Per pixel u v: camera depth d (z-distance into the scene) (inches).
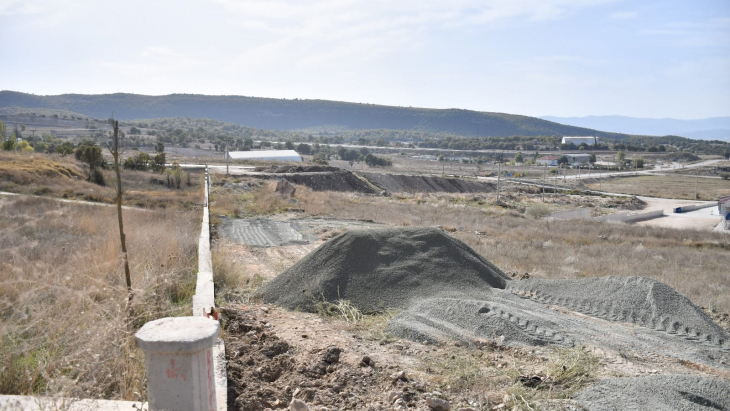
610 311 356.2
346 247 394.6
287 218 1028.5
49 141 4483.3
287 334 271.7
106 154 2342.5
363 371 217.3
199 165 2915.8
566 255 766.5
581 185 3860.7
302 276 379.9
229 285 400.5
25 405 136.2
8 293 242.8
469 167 5743.1
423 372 224.5
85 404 137.1
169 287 315.9
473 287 379.9
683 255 905.5
